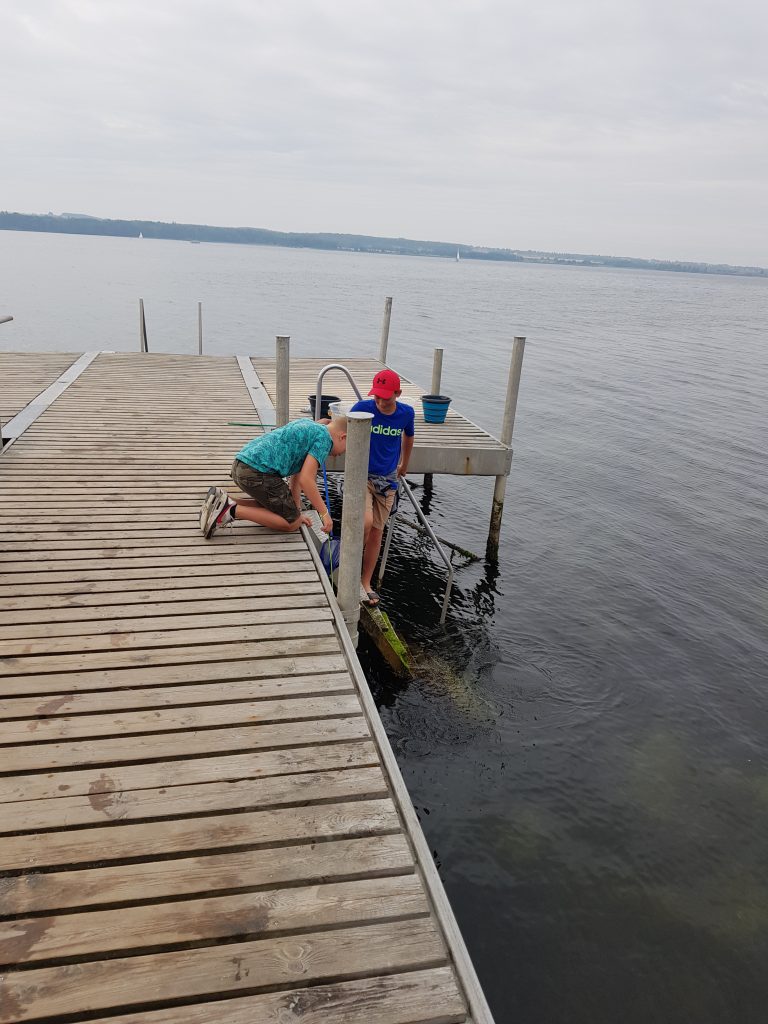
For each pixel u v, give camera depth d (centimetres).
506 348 2789
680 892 390
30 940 197
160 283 5262
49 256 8544
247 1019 182
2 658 326
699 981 339
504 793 453
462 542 875
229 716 297
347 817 250
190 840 234
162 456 648
